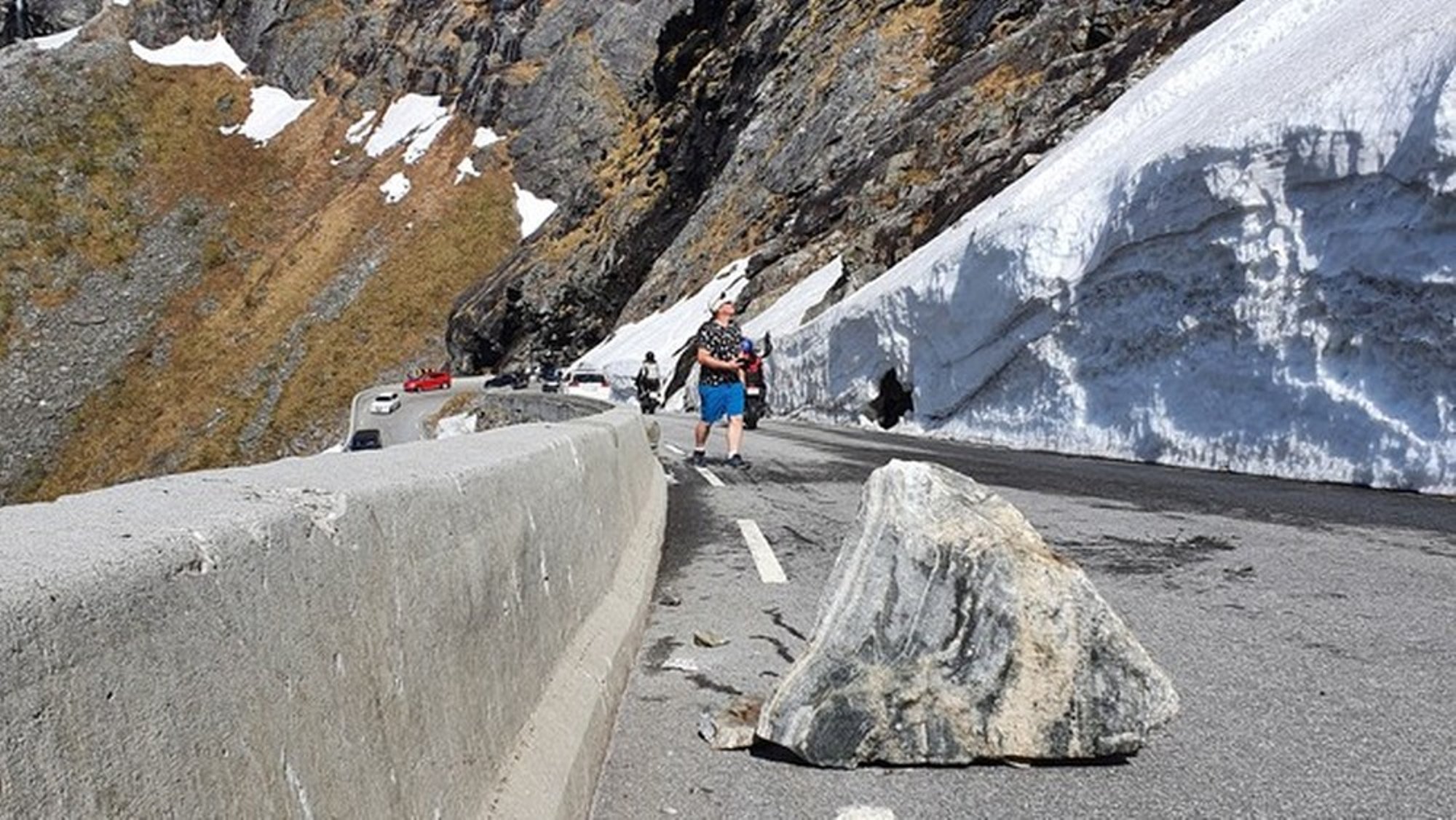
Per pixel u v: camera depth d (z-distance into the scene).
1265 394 11.72
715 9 76.44
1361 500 8.92
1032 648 3.47
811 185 46.25
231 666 1.32
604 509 4.83
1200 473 11.52
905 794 3.24
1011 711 3.43
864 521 3.85
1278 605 5.35
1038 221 17.05
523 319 77.56
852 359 25.78
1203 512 8.38
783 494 10.34
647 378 32.50
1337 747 3.52
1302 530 7.44
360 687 1.72
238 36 134.38
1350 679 4.20
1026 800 3.18
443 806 2.03
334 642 1.64
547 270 78.00
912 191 34.75
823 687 3.49
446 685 2.16
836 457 14.33
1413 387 9.84
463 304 89.00
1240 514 8.22
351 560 1.75
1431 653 4.51
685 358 43.41
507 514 2.84
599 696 3.46
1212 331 12.79
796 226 44.09
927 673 3.50
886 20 49.97
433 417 67.31
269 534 1.49
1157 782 3.28
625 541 5.56
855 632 3.61
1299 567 6.25
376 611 1.83
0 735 0.93
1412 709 3.86
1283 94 12.91
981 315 18.64
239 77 129.88
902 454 14.95
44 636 1.00
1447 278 9.59
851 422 25.38
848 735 3.42
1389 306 10.20
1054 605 3.51
